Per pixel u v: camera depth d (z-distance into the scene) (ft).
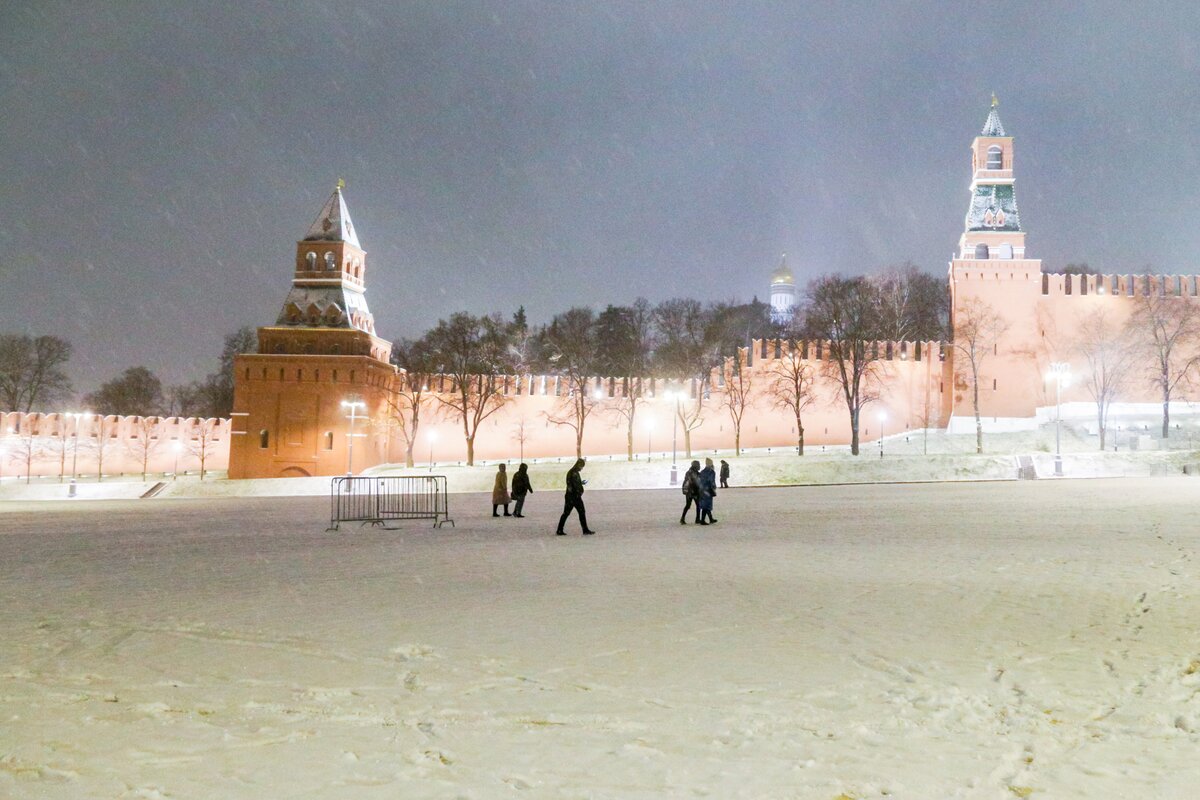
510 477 173.88
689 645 28.22
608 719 20.83
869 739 19.44
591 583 42.22
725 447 231.91
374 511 111.96
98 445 238.68
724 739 19.47
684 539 64.59
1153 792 16.62
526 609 35.17
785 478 167.32
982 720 20.59
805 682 23.75
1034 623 31.01
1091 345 224.94
